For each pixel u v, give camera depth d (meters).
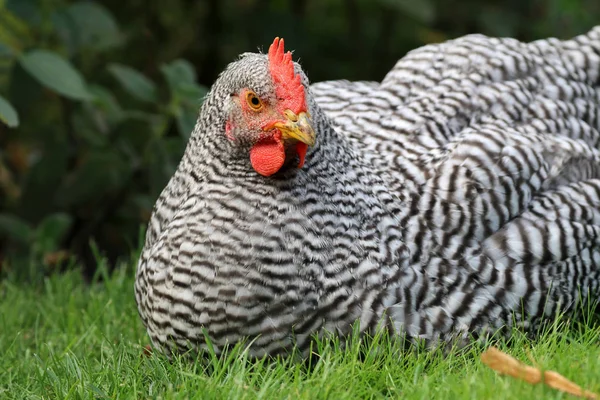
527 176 8.44
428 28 16.34
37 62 11.52
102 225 13.70
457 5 15.67
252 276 7.36
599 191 8.82
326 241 7.53
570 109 9.48
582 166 8.95
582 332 8.68
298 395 6.99
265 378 7.34
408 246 7.92
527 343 8.10
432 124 8.91
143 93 12.37
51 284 11.29
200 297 7.44
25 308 10.65
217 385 7.24
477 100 9.16
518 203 8.36
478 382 7.02
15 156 14.77
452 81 9.36
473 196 8.19
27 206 13.18
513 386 6.91
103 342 9.30
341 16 17.05
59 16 12.73
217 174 7.62
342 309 7.54
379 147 8.70
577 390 6.72
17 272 12.37
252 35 14.98
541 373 6.86
